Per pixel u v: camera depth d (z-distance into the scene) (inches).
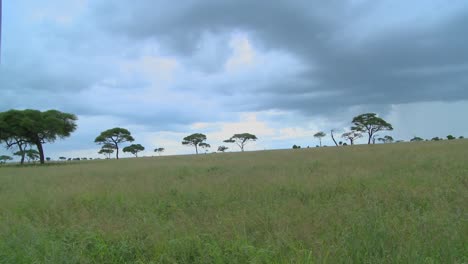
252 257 187.3
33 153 2076.8
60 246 218.1
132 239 234.5
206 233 236.8
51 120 1919.3
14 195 450.0
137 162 1273.4
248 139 3690.9
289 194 361.1
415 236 200.1
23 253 208.4
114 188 457.4
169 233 238.5
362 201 295.7
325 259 175.6
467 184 348.5
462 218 226.1
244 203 325.1
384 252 181.9
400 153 769.6
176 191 411.2
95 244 223.5
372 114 2851.9
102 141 3006.9
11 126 1879.9
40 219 302.8
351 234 209.3
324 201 314.3
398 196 312.7
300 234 221.8
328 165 617.6
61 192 440.8
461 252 182.2
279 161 820.0
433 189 320.2
